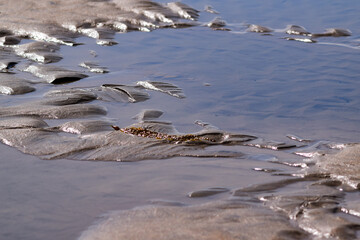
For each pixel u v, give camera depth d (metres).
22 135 9.39
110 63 15.23
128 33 18.86
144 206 6.82
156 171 8.08
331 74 13.93
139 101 11.96
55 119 10.58
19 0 21.64
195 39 17.84
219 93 12.59
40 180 7.77
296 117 11.01
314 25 19.25
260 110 11.45
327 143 9.34
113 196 7.20
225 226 6.02
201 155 8.71
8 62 14.85
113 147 8.93
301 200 6.82
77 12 20.39
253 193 7.19
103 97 12.09
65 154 8.72
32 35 18.28
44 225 6.43
